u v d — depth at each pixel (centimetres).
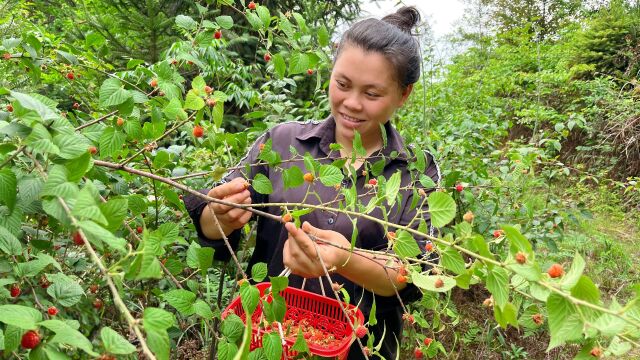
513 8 1311
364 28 124
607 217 505
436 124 407
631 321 58
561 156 657
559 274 66
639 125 580
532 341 264
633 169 581
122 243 59
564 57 809
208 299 121
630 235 460
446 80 692
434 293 110
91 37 163
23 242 108
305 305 136
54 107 85
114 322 132
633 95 607
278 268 141
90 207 56
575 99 662
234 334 84
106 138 98
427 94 438
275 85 294
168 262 110
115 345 58
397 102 133
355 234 87
